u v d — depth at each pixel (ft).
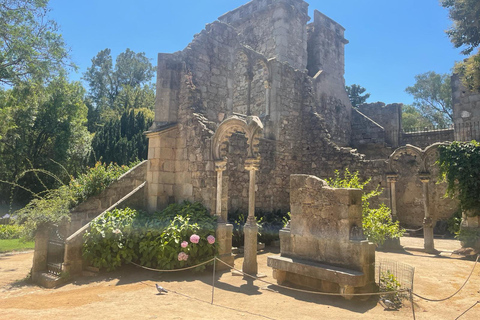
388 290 19.31
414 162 57.93
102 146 79.00
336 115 66.80
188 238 26.03
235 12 69.36
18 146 76.95
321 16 69.87
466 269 26.94
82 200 32.71
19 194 76.89
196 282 22.88
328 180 38.99
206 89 36.09
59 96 83.41
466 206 35.37
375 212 34.17
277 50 59.21
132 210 29.81
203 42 36.45
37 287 22.85
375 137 66.59
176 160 33.73
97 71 164.45
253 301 18.71
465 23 41.73
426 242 35.94
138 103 143.64
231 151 39.88
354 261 19.43
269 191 45.73
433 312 17.19
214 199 29.14
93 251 24.97
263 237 38.83
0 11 55.62
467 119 47.91
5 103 66.90
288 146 50.21
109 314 15.88
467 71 41.63
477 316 16.49
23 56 58.39
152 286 21.70
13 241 47.26
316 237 21.77
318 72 65.00
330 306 17.87
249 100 48.32
